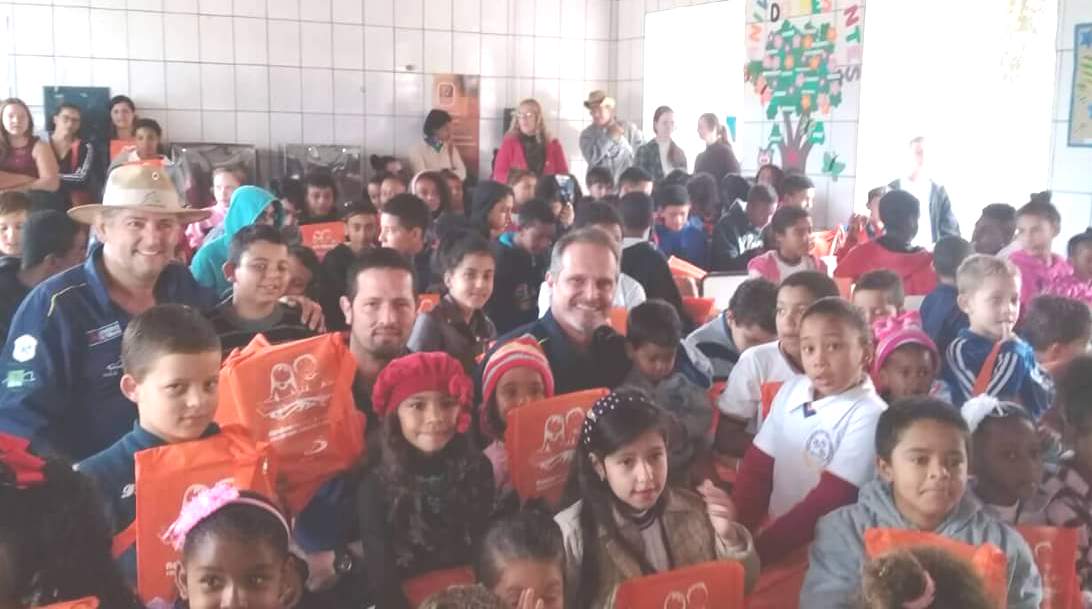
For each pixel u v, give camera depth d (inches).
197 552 53.6
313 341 76.8
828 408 79.1
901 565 48.8
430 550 72.3
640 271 143.7
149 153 241.6
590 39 309.1
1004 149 218.4
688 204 203.5
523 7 298.5
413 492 72.4
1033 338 108.1
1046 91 207.8
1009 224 167.5
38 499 52.2
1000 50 217.2
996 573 55.5
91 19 251.9
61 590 52.2
